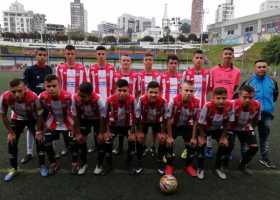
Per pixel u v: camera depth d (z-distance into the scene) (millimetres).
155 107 3928
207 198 3297
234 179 3818
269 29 50375
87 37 71875
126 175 3873
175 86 4895
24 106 3721
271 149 5035
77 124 3842
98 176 3826
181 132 4074
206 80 4738
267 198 3324
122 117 3955
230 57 4500
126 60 4898
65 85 4820
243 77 21125
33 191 3371
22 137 5484
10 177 3652
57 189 3434
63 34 68500
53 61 32500
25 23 95750
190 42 73000
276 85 4340
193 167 4000
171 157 3879
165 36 69125
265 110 4168
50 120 3902
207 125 3936
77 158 3941
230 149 3973
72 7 114125
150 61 4898
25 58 34656
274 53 26828
